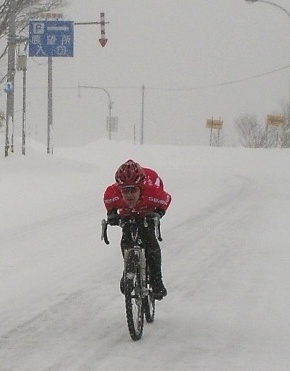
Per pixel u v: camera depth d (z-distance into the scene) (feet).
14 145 95.55
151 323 24.48
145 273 23.16
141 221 23.34
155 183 23.43
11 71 90.02
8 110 90.02
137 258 22.61
